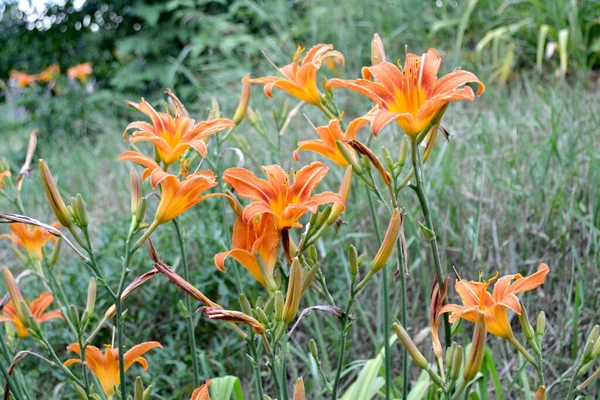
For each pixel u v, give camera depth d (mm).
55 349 3381
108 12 7914
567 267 3096
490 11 5957
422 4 5902
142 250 3512
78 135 6883
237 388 2396
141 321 3398
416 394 2389
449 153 3537
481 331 1536
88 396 1821
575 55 5117
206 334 3383
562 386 2750
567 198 3348
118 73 7234
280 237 1669
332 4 6148
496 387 2377
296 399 1587
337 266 3443
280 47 5961
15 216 1638
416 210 3340
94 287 1853
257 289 3529
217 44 6379
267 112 4906
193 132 1885
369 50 5625
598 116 3852
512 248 3135
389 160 1821
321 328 3400
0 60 8242
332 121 1769
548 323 2908
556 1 5328
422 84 1626
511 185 3330
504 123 4125
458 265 3342
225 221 2520
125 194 4672
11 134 7223
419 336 2535
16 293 1766
